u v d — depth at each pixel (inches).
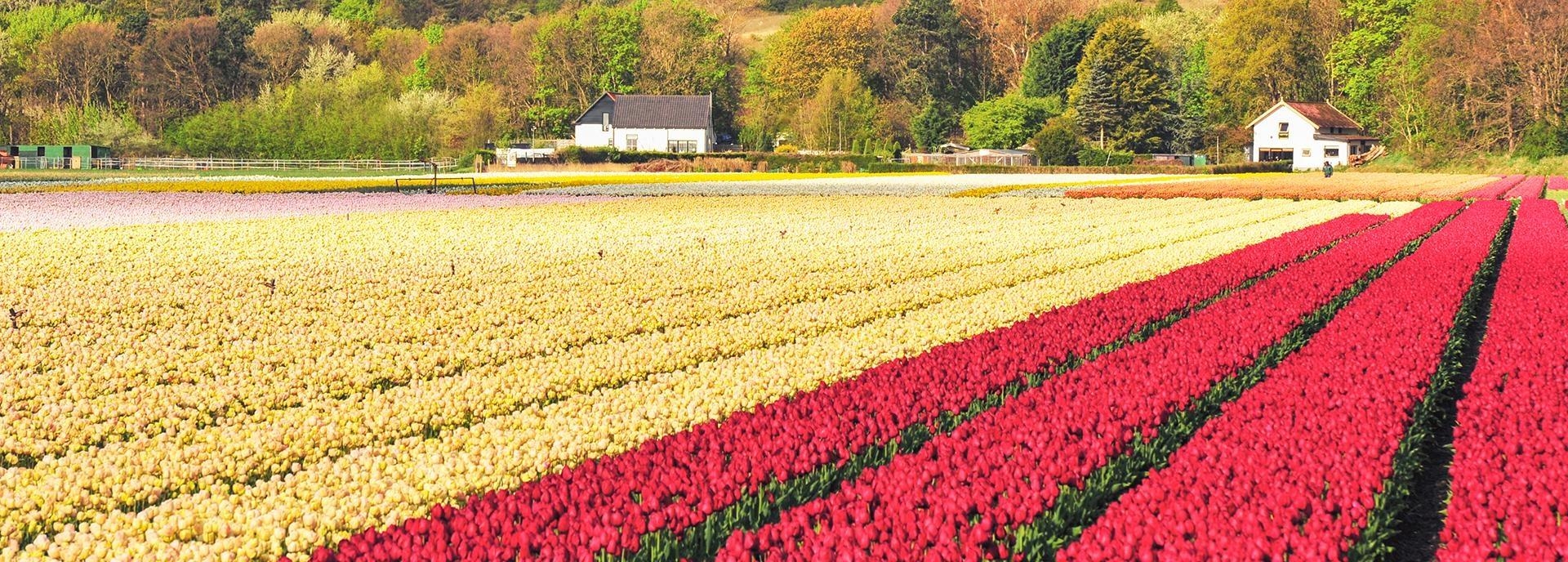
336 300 687.7
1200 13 5772.6
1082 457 344.5
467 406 430.0
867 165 3442.4
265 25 5506.9
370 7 6786.4
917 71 5295.3
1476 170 3555.6
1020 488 310.8
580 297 708.7
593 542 275.4
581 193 1932.8
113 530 299.6
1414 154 3774.6
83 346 545.0
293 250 949.8
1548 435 348.5
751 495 320.2
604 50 5083.7
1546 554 260.7
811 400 411.8
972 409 414.9
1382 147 4330.7
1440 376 458.9
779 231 1153.4
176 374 484.1
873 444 368.5
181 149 4421.8
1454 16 3703.3
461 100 4544.8
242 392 450.6
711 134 4581.7
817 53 5329.7
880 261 905.5
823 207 1571.1
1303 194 1975.9
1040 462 331.6
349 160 4138.8
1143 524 280.4
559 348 550.9
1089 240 1107.9
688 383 458.6
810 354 526.0
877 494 309.4
